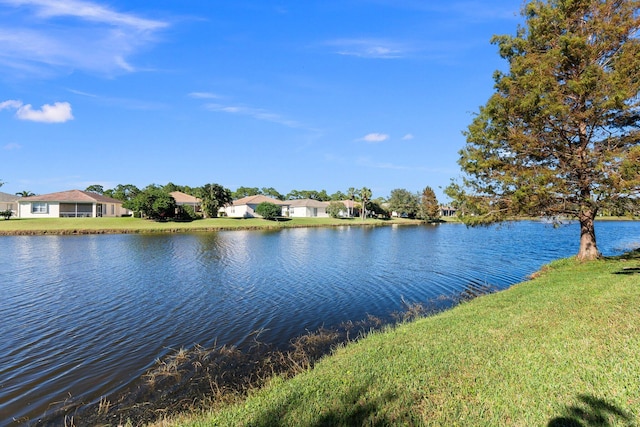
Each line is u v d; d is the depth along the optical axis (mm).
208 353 8109
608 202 12766
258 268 19750
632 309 6766
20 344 8641
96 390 6500
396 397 4301
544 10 14180
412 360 5469
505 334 6297
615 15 13117
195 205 73625
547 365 4773
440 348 5910
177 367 7410
